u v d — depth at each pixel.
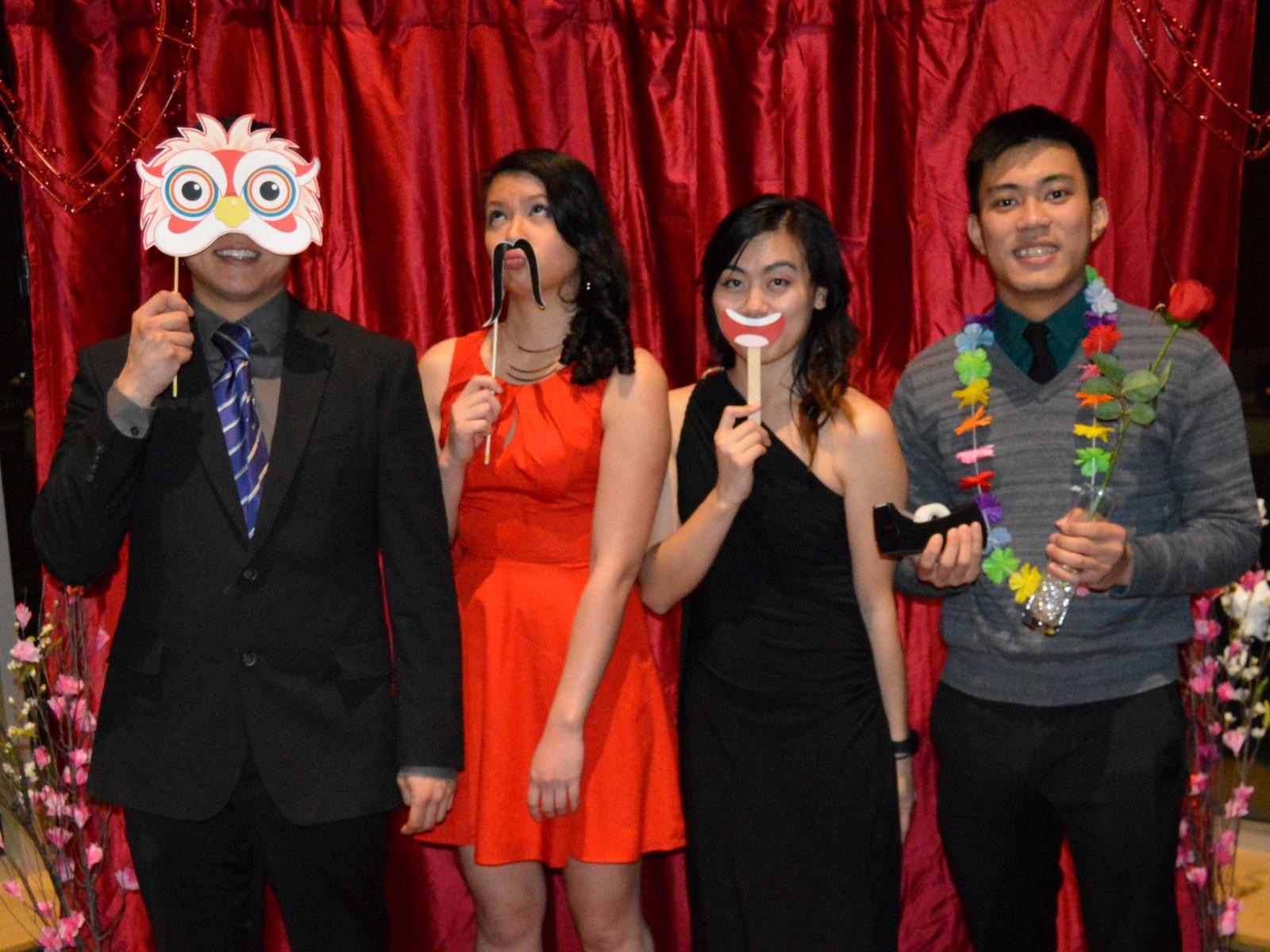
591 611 1.67
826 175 2.08
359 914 1.61
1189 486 1.64
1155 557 1.56
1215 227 1.94
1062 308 1.70
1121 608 1.64
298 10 2.09
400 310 2.12
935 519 1.57
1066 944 2.11
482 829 1.72
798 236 1.67
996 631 1.69
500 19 2.10
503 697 1.73
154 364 1.41
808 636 1.70
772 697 1.70
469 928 2.24
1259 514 1.62
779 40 2.08
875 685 1.73
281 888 1.58
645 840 1.76
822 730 1.70
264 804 1.54
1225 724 2.04
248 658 1.51
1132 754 1.63
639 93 2.11
